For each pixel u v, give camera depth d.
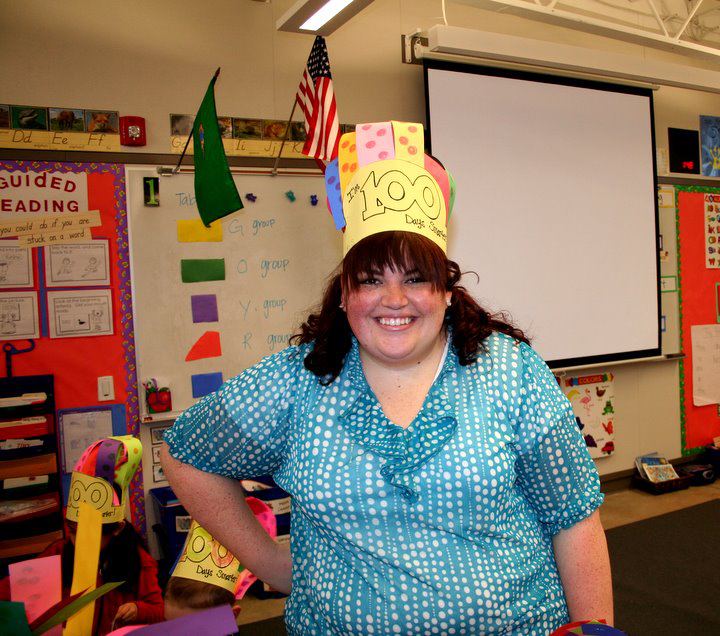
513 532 0.87
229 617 0.74
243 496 1.06
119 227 2.76
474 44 2.92
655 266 4.02
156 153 2.83
